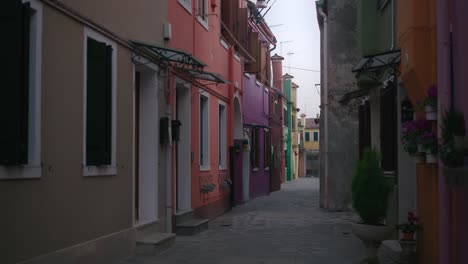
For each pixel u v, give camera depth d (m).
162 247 10.29
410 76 8.16
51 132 7.00
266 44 30.11
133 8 10.09
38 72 6.65
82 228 7.89
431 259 7.70
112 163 9.02
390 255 9.63
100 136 8.39
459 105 6.59
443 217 6.88
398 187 10.18
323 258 9.84
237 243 11.60
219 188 18.09
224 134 19.11
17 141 6.04
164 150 11.88
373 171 8.35
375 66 9.91
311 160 76.44
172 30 12.62
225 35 19.30
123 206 9.51
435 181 7.54
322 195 20.91
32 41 6.61
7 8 6.04
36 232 6.63
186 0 14.23
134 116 10.09
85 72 8.01
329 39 19.89
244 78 23.80
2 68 6.00
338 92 19.81
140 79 11.35
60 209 7.23
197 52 14.98
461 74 6.48
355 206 8.44
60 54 7.27
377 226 8.15
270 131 31.62
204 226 13.83
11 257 6.12
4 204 5.99
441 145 6.73
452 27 6.83
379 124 13.17
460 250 6.49
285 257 9.92
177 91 14.26
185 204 14.18
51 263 6.94
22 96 6.17
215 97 17.56
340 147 19.86
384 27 11.38
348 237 12.68
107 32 8.82
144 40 10.69
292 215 18.19
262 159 29.23
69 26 7.55
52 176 7.02
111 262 8.87
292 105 55.69
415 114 8.85
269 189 31.27
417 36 7.88
